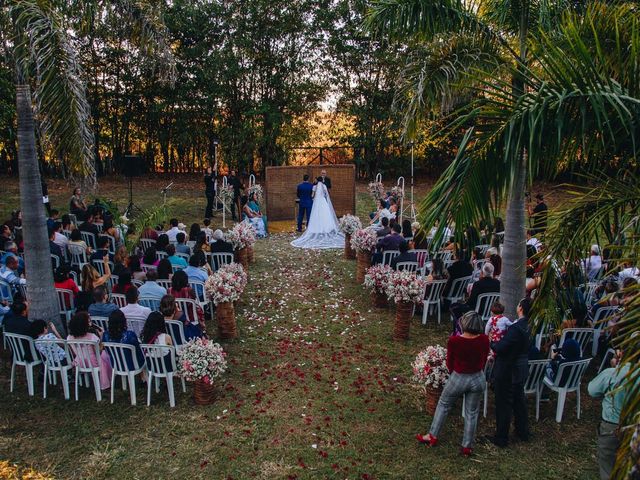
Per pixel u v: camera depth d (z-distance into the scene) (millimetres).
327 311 9250
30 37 6355
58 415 6070
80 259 10312
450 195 4523
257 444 5535
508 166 4492
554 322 5074
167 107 23062
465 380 5258
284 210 16906
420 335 8312
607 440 4582
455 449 5492
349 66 23484
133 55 21562
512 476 5086
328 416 6051
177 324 6738
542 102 4250
